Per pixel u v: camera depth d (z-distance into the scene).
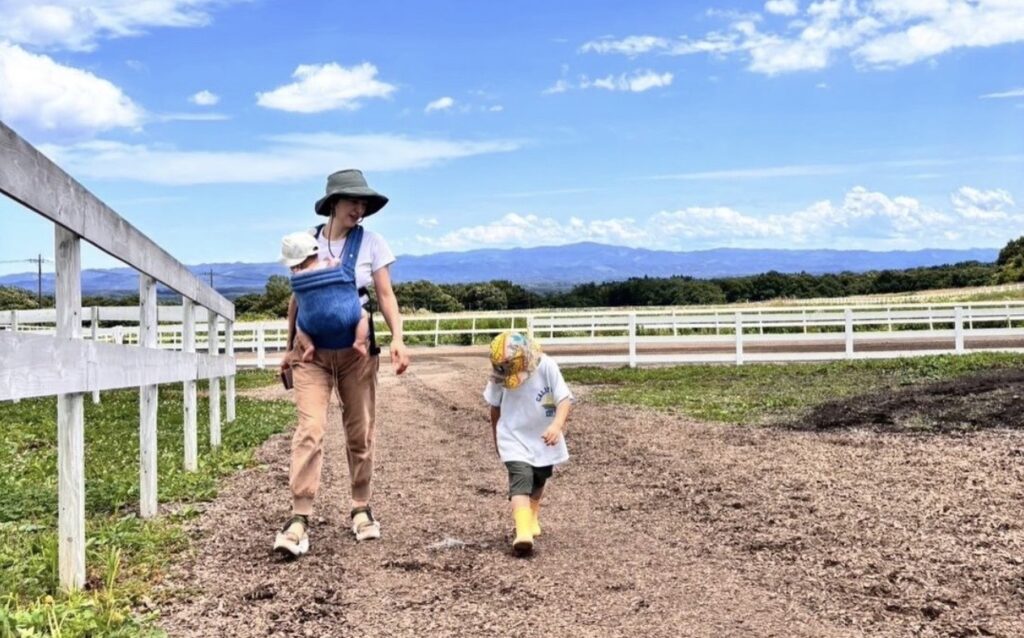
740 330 22.80
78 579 4.43
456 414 13.42
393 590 4.61
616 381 19.94
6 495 6.67
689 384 18.47
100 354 4.71
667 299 83.06
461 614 4.23
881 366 20.52
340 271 5.43
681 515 6.34
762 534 5.71
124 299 25.33
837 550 5.30
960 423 10.55
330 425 12.02
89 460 8.53
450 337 34.47
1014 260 84.00
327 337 5.43
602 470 8.27
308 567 5.03
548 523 6.17
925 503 6.44
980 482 7.11
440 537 5.75
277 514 6.43
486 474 8.21
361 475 5.77
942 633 3.95
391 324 5.64
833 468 7.97
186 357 7.54
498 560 5.18
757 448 9.33
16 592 4.22
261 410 13.78
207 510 6.53
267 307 60.56
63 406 4.38
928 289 87.88
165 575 4.81
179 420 11.89
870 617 4.15
